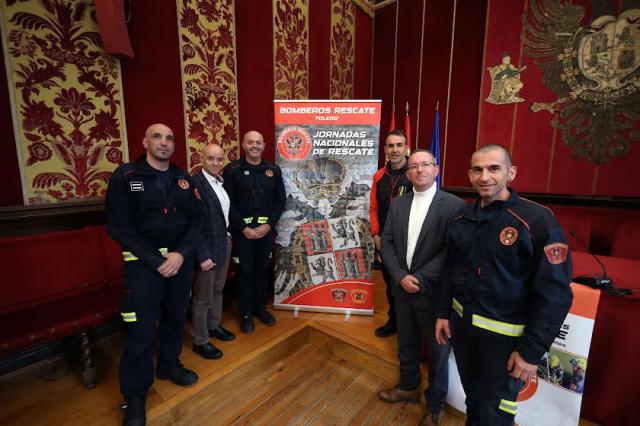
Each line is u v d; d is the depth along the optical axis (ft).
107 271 6.89
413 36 13.30
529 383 5.00
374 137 8.00
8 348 5.03
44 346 6.49
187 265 5.65
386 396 6.06
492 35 10.96
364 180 8.14
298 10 11.26
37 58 6.01
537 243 3.52
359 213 8.25
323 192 8.32
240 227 7.18
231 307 9.05
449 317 4.61
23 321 5.52
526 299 3.73
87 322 5.78
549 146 10.41
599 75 9.37
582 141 9.86
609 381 4.81
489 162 3.70
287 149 8.29
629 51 8.90
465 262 4.11
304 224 8.48
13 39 5.74
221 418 5.77
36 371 6.27
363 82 14.61
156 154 5.11
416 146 13.65
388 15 14.11
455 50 12.13
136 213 5.10
